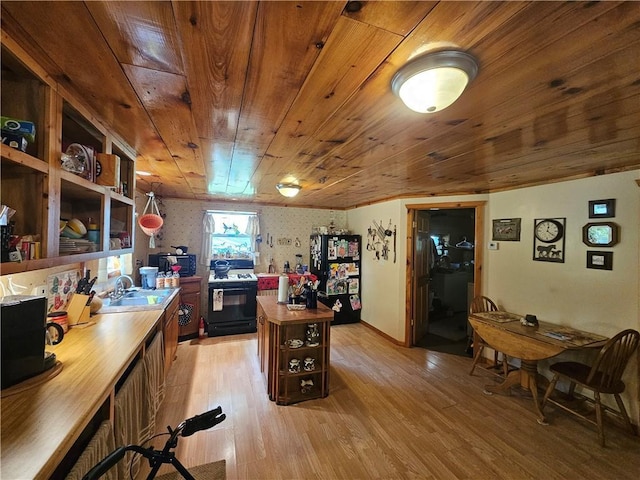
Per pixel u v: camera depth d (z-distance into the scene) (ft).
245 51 2.92
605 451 6.44
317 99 3.96
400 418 7.55
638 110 4.28
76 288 6.70
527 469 5.89
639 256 7.18
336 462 6.01
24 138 3.13
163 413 7.55
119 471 4.18
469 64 3.07
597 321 7.97
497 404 8.28
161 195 13.74
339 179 9.57
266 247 16.65
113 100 4.07
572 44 2.80
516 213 10.25
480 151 6.34
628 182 7.41
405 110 4.30
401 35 2.68
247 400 8.26
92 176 4.76
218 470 5.71
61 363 4.22
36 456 2.48
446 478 5.63
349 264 16.07
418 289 13.53
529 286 9.78
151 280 11.09
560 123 4.79
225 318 13.73
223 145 6.02
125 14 2.43
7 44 2.73
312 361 8.59
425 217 14.43
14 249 3.00
